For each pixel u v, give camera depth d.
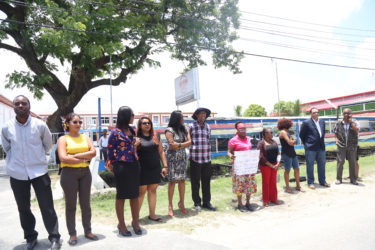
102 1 13.72
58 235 3.49
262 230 4.01
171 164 4.73
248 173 4.99
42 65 14.80
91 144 3.81
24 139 3.36
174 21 17.14
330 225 4.07
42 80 13.73
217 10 17.52
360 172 7.82
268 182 5.29
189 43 17.97
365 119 19.47
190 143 4.83
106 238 3.73
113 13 13.75
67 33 11.78
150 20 15.98
